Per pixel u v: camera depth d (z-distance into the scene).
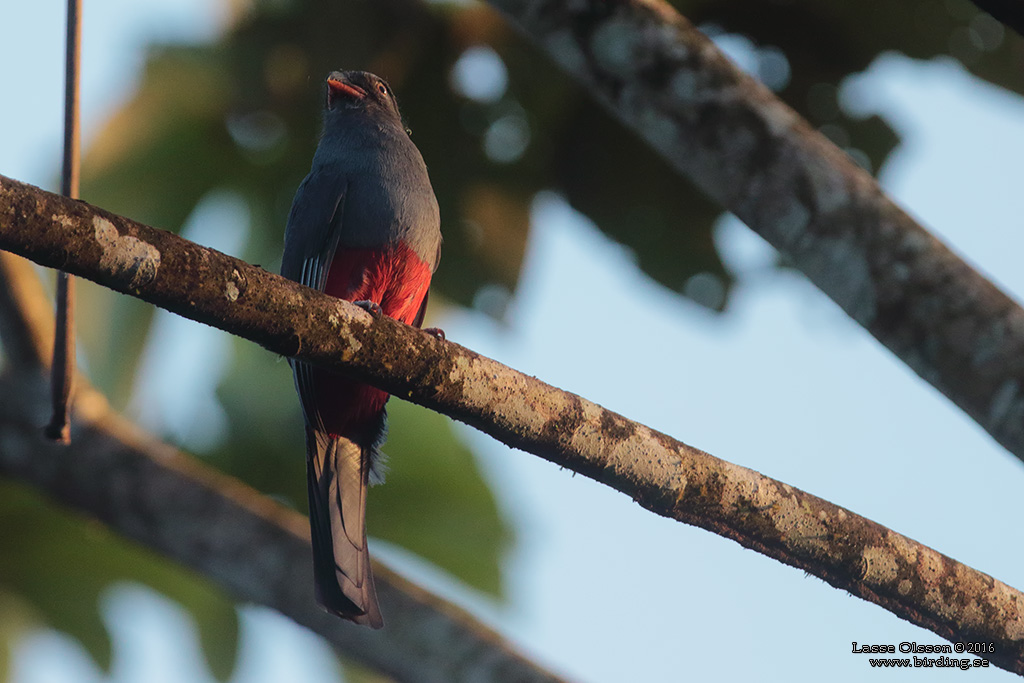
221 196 10.76
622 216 10.62
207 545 8.46
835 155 7.30
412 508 11.20
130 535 8.63
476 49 10.61
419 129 10.76
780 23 10.30
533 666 7.61
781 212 7.19
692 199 10.45
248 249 10.80
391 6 10.48
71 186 6.61
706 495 5.90
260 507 8.70
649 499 5.91
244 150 10.69
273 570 8.33
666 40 7.56
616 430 5.84
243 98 10.55
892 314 6.77
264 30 10.49
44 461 8.73
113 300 10.77
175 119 10.53
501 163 10.70
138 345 10.83
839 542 6.00
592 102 10.49
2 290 8.79
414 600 7.97
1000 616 6.20
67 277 6.97
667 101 7.50
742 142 7.33
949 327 6.60
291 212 9.29
